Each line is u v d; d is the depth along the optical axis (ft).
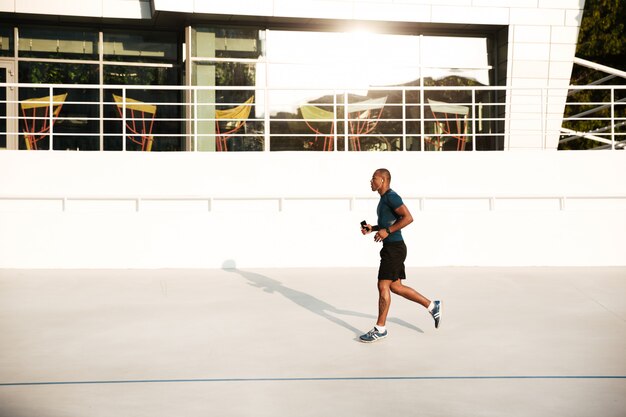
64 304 32.27
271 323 28.60
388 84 59.62
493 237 44.73
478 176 46.98
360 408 17.76
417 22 58.34
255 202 45.78
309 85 58.85
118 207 45.03
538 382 20.24
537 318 29.68
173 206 45.37
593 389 19.49
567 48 59.31
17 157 44.24
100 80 59.36
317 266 43.93
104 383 20.11
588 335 26.63
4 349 24.20
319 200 46.26
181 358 23.07
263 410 17.61
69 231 42.78
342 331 27.22
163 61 60.49
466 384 19.99
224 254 43.57
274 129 57.88
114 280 38.60
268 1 56.59
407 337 26.21
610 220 45.16
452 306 32.14
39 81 58.54
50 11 56.24
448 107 59.98
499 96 60.64
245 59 58.18
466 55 60.80
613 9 93.66
